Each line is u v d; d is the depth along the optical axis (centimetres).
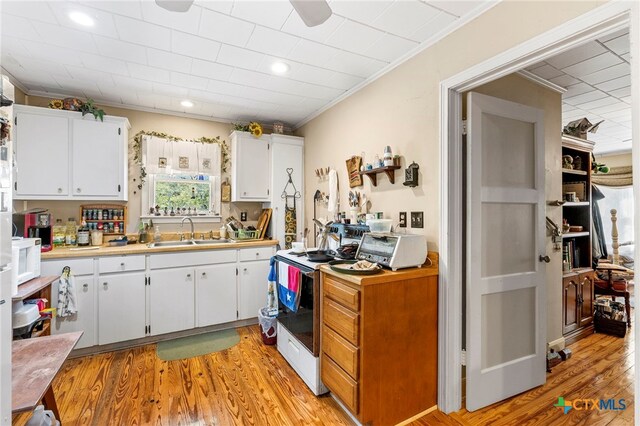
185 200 352
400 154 228
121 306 269
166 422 178
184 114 352
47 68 241
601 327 317
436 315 194
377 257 196
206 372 234
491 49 163
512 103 203
